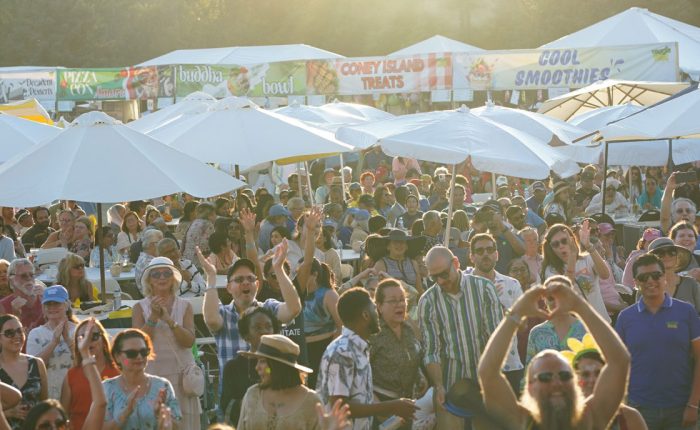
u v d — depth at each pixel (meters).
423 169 29.92
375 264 11.03
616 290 11.00
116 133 11.42
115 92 31.36
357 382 6.94
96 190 10.77
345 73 29.59
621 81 23.27
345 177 24.73
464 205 18.81
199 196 11.02
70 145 11.25
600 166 26.62
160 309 8.50
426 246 12.78
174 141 14.64
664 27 31.89
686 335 7.85
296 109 23.02
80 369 7.58
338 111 23.59
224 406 7.89
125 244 15.78
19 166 11.04
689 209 12.73
